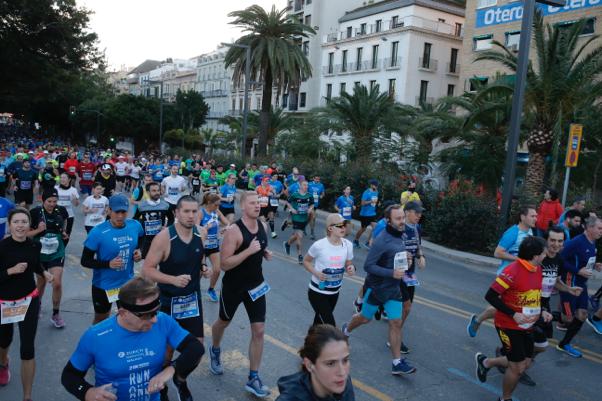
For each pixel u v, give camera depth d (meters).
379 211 17.66
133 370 2.82
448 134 22.33
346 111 25.88
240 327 6.77
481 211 13.49
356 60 48.38
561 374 5.84
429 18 43.69
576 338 7.18
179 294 4.43
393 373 5.47
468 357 6.16
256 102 68.00
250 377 4.86
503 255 6.41
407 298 6.09
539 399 5.16
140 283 2.74
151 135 65.25
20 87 43.62
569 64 15.20
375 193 13.51
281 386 2.39
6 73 42.31
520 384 5.51
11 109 80.19
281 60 28.97
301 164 24.80
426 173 24.06
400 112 27.16
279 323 6.97
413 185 14.34
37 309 4.57
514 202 13.58
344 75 49.69
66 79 46.88
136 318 2.72
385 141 25.64
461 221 13.62
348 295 8.73
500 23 32.25
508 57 16.66
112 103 65.88
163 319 2.98
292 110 57.97
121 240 5.30
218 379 5.18
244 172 21.69
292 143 32.19
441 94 44.31
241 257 4.65
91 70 48.56
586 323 7.91
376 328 7.02
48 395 4.71
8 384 4.88
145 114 63.28
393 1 45.97
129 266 5.46
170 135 60.38
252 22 30.19
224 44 27.64
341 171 20.69
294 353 5.92
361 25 48.91
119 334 2.79
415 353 6.20
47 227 6.22
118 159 23.27
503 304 4.62
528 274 4.60
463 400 5.02
